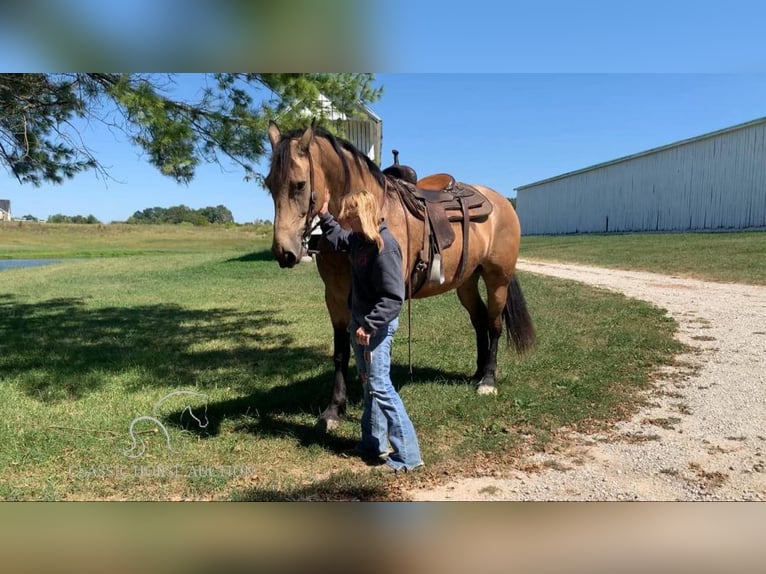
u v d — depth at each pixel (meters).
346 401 4.08
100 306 10.27
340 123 6.24
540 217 42.53
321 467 3.24
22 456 3.34
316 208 3.10
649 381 4.81
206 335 7.32
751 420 3.91
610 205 32.84
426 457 3.32
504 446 3.50
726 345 6.04
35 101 5.64
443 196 4.03
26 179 6.88
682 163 26.62
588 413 4.04
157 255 30.50
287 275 16.02
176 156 5.39
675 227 27.17
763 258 13.70
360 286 3.03
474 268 4.31
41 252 34.66
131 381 4.99
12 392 4.61
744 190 22.97
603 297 9.77
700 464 3.26
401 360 5.64
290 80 5.31
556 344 6.11
